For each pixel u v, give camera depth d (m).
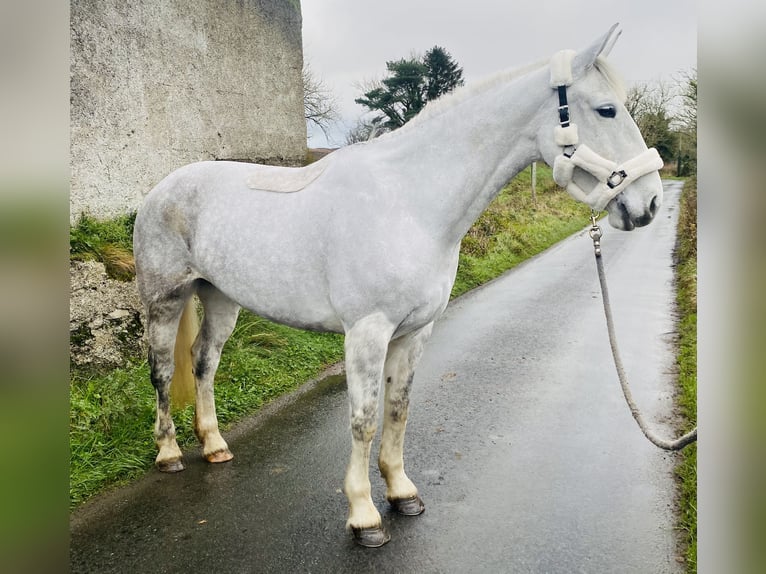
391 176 2.42
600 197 2.15
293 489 3.03
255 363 4.80
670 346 5.68
